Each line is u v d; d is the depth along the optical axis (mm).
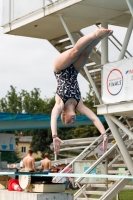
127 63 15969
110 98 16766
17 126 30109
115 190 16844
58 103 6848
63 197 14469
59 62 6832
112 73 16703
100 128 6809
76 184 17312
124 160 17688
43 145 81750
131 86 15742
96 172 17359
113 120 17391
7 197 15133
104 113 17250
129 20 18969
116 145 17969
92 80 17828
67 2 16812
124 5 16891
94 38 6445
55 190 14602
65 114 6844
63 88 6840
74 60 6793
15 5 19328
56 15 17906
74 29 20078
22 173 13570
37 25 19109
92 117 6887
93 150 18844
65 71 6902
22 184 14930
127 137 21047
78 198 17203
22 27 19344
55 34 20703
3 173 13984
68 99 6812
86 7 17094
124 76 16094
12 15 19547
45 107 89188
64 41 21156
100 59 20047
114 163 18641
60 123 31281
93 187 18234
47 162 25656
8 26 19875
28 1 18578
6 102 95625
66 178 30016
